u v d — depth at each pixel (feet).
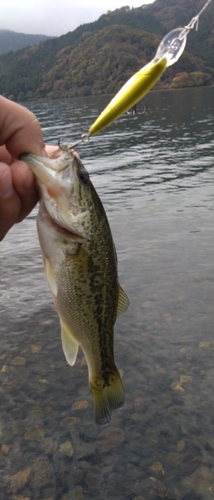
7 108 0.94
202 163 7.17
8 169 0.94
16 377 2.25
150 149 9.29
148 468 1.73
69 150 1.02
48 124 15.88
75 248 1.08
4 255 3.85
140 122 15.66
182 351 2.37
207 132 11.17
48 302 2.97
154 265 3.37
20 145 0.99
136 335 2.52
